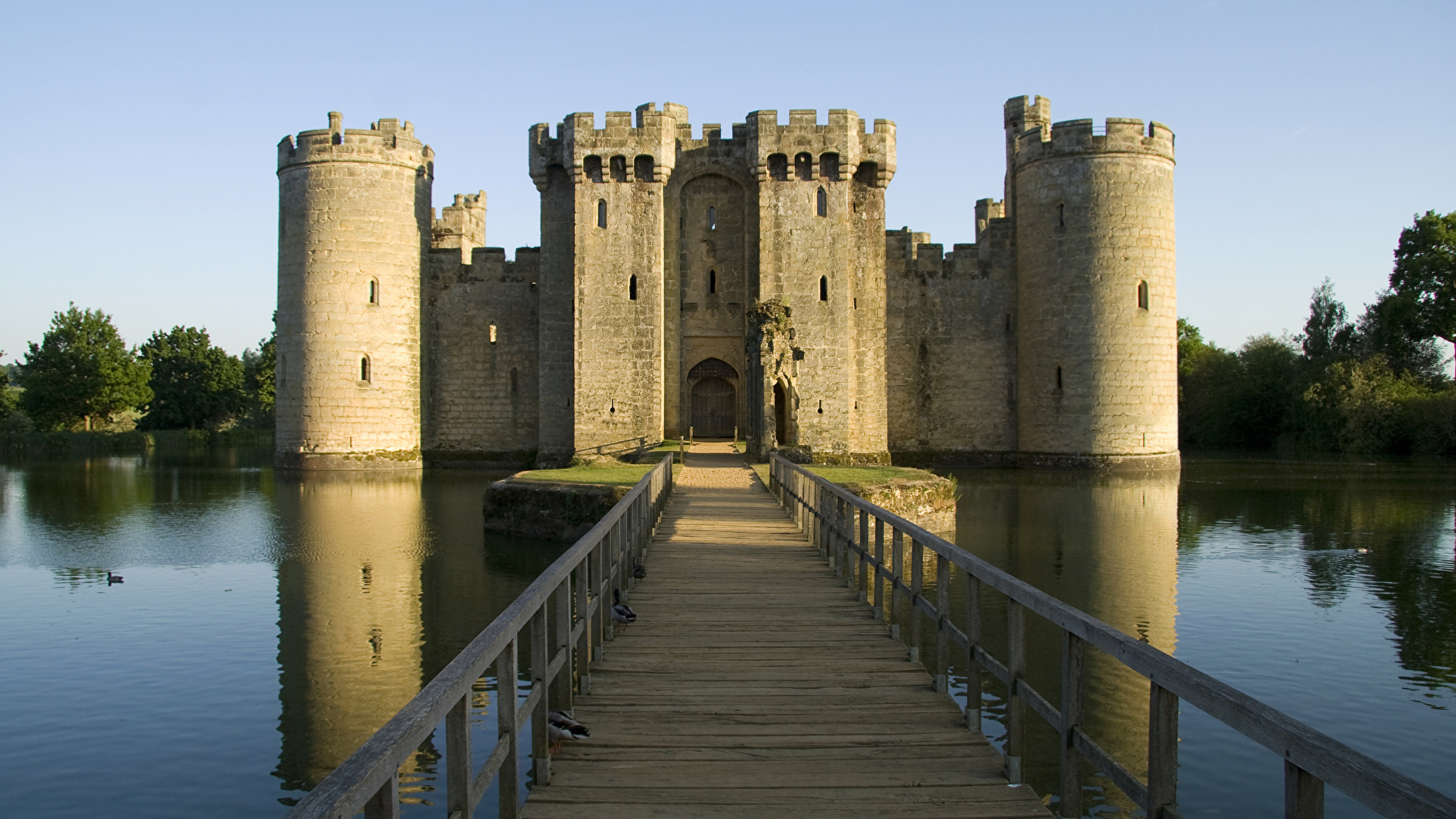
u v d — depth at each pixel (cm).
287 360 4816
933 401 5303
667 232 4772
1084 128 4759
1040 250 4922
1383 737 1258
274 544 2695
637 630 1159
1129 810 1021
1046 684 1466
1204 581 2205
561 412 4881
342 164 4734
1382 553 2553
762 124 4612
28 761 1196
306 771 1174
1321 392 6694
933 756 773
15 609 1936
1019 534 2891
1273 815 1027
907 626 1652
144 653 1647
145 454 6850
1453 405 5891
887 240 5328
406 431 4909
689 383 4812
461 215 5550
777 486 2694
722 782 715
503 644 580
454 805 530
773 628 1165
